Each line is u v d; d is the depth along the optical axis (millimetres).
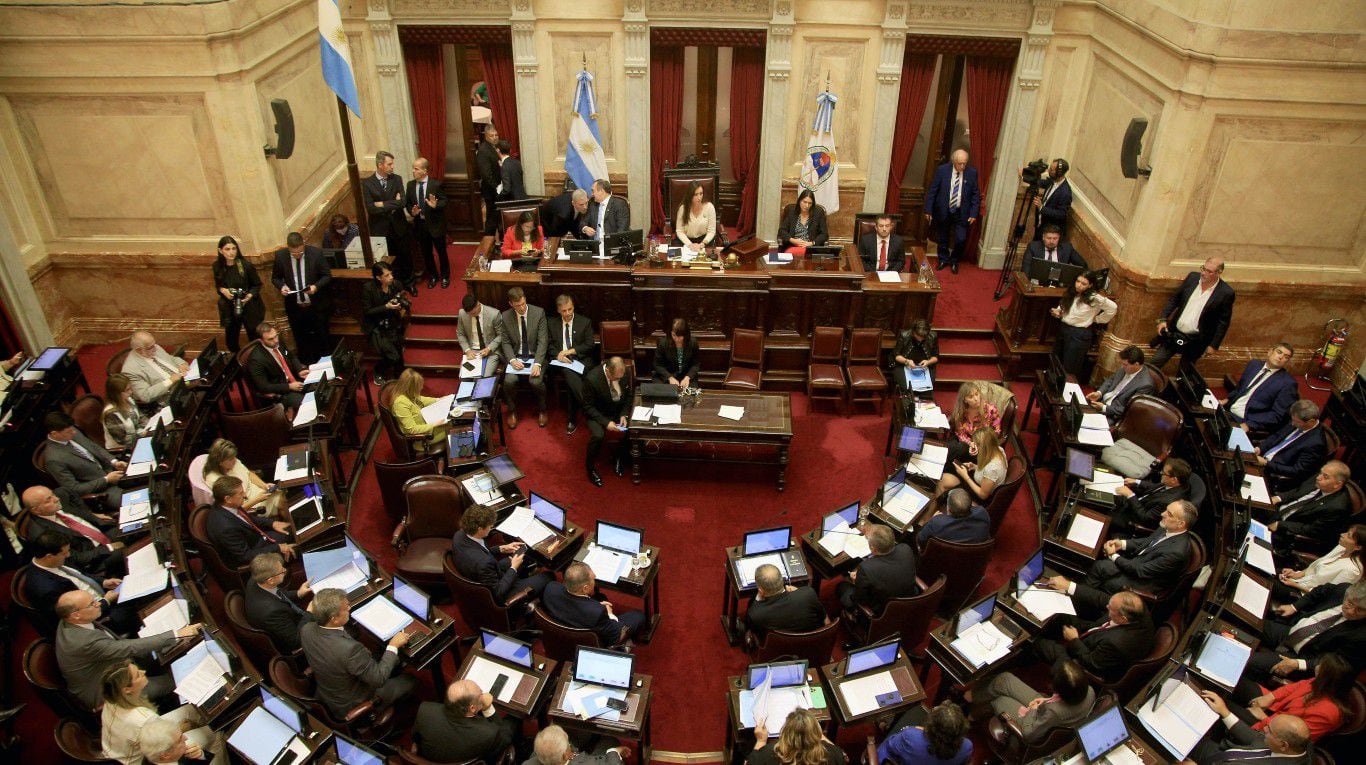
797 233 9969
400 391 7758
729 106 11266
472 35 10500
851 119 10875
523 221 9953
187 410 7328
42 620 5617
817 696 5266
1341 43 7633
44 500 6031
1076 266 8750
